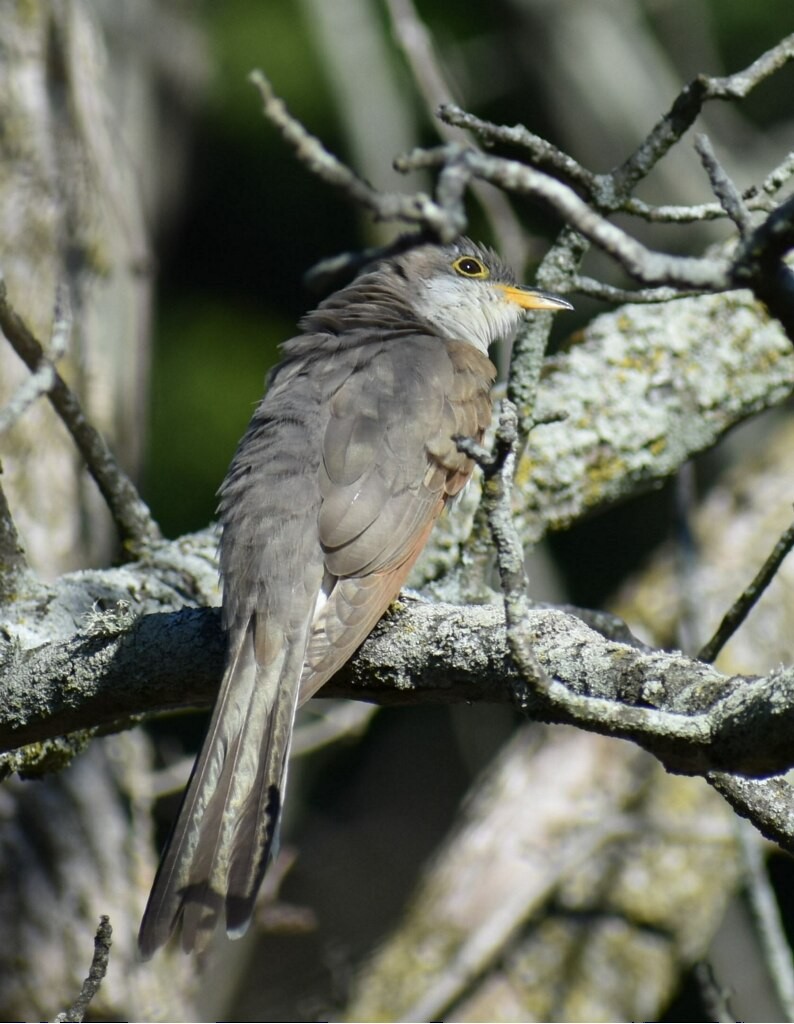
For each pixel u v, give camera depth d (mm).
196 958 10812
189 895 5801
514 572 5070
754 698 4891
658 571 12008
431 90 10719
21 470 10680
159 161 17750
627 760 11742
